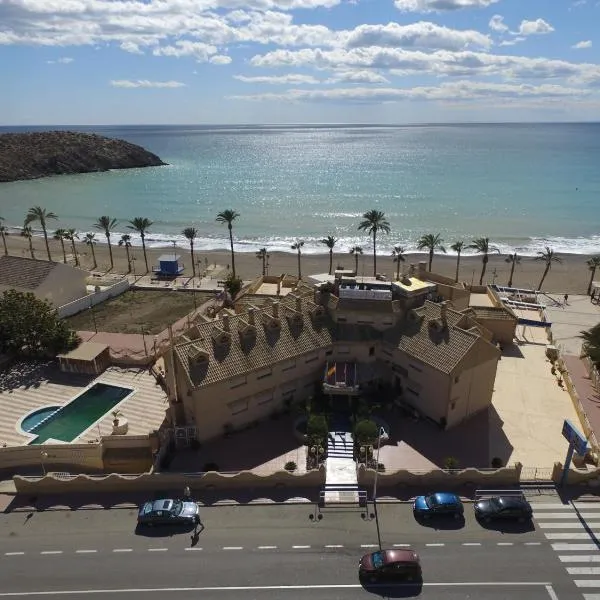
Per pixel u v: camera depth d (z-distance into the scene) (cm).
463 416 5378
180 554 3766
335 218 16838
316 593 3434
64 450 4775
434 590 3447
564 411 5578
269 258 12581
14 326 6297
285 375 5456
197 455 4906
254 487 4444
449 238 14350
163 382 5950
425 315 5609
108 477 4397
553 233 14775
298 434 5106
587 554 3753
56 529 4022
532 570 3609
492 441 5078
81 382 6031
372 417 5356
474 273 11581
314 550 3791
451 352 5125
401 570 3488
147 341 7188
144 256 11775
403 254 12775
